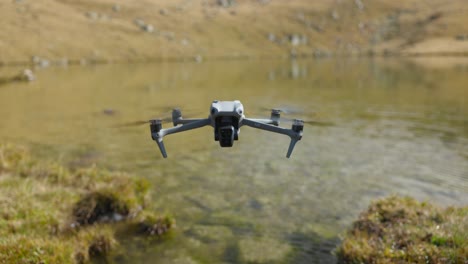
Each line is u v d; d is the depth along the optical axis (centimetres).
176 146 2583
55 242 1261
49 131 3002
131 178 1820
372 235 1305
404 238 1248
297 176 1992
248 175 2009
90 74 8094
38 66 9762
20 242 1209
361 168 2106
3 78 6844
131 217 1521
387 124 3209
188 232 1423
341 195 1738
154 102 4347
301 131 656
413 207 1462
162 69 9469
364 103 4262
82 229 1409
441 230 1264
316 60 13500
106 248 1307
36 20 13262
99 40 13138
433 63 10800
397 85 5959
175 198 1712
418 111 3775
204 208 1614
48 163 1998
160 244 1345
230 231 1426
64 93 5231
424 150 2444
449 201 1661
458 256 1112
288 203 1659
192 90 5444
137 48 13338
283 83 6344
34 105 4259
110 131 2995
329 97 4719
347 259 1207
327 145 2577
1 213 1393
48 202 1521
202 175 2008
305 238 1370
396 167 2117
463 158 2266
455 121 3297
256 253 1281
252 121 643
